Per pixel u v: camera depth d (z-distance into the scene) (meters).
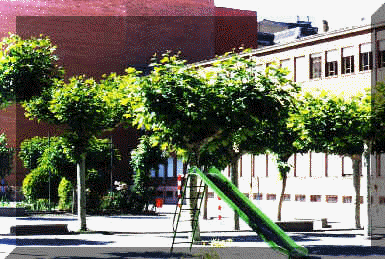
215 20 67.94
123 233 28.20
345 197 42.91
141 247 22.31
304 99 28.83
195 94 21.75
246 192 52.41
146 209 44.50
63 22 70.94
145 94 21.50
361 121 25.84
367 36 42.56
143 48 71.00
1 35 71.19
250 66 23.42
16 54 21.56
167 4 69.81
